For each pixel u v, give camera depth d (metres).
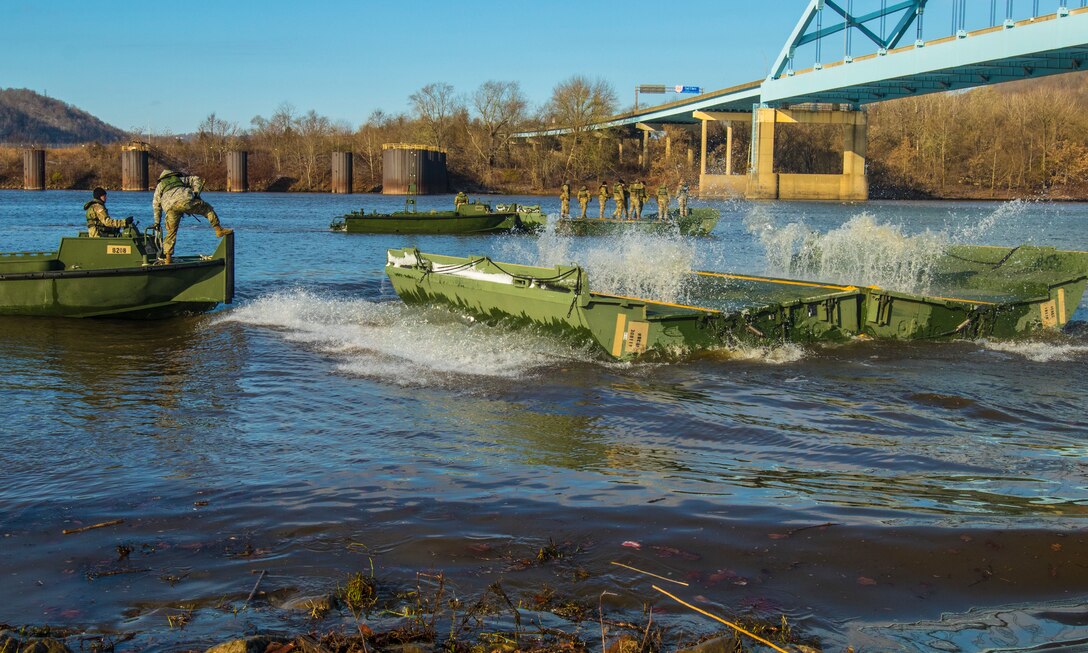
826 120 94.75
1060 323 13.86
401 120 129.62
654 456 7.70
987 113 107.69
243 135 130.88
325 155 120.94
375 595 5.05
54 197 90.88
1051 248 16.03
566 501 6.50
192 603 4.95
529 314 12.23
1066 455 7.76
